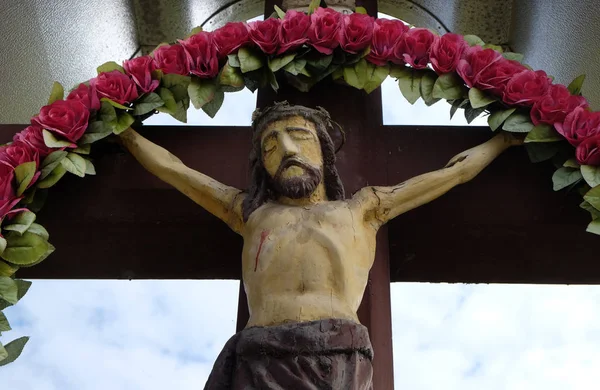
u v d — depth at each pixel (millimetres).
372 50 2451
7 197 2209
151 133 2498
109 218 2373
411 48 2457
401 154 2438
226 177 2418
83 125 2344
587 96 3273
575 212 2355
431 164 2422
